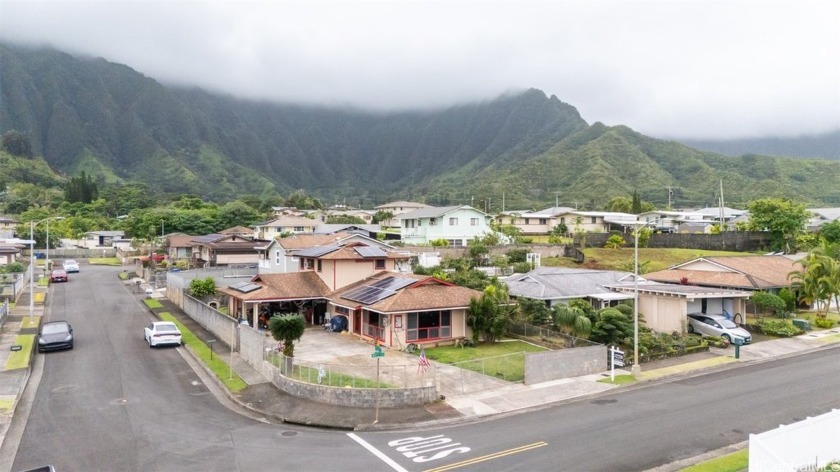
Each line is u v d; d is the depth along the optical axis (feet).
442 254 223.92
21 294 170.09
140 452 59.62
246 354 98.84
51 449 60.34
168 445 61.62
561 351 87.10
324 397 75.61
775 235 239.09
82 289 189.16
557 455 57.57
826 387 80.23
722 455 57.00
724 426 65.41
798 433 52.06
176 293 161.48
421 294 109.29
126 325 131.03
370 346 106.73
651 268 205.77
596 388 81.61
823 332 119.24
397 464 56.13
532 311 117.80
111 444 61.77
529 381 83.66
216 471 54.80
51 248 319.27
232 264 234.17
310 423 68.74
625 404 74.38
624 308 113.09
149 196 499.92
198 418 70.69
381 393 73.92
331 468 55.31
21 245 276.62
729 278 135.13
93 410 73.00
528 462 55.93
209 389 83.20
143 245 308.40
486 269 192.65
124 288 193.47
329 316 126.72
